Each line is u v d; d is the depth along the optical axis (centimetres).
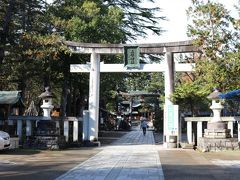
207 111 3766
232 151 2175
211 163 1664
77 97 3894
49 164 1630
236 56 2052
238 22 2095
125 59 2614
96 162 1706
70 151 2248
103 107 5206
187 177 1282
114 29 3011
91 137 2655
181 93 2539
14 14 2945
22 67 2869
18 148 2341
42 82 3641
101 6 3338
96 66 2667
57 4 3169
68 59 3062
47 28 2945
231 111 3334
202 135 2448
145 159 1823
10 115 2609
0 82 3022
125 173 1370
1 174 1346
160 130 5109
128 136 4091
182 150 2309
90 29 2916
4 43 2869
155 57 3759
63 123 2588
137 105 9162
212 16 2144
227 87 2159
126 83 5694
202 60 2312
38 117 2519
